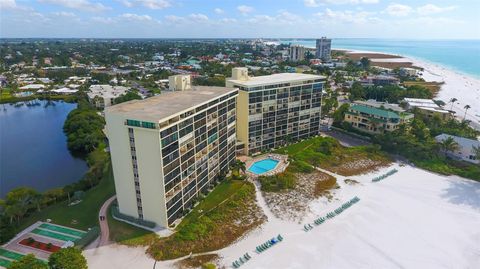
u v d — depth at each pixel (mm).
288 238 77625
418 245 75688
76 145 141750
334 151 128750
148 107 81062
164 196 75750
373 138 138000
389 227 82500
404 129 137250
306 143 139500
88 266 66500
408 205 93000
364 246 75062
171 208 79375
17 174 121250
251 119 123250
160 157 72438
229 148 110688
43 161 133750
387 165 120062
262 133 128625
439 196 98250
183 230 76438
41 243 73938
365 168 117125
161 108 80062
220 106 99188
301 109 138750
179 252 70875
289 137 136875
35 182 114750
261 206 91438
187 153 83500
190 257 69750
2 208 84625
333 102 187250
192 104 84688
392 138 130625
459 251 73750
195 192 90250
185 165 83312
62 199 94312
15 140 160000
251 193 97375
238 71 126750
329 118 180000
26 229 79375
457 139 129125
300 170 112625
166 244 72562
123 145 75312
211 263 68125
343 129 159125
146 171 75125
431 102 196375
